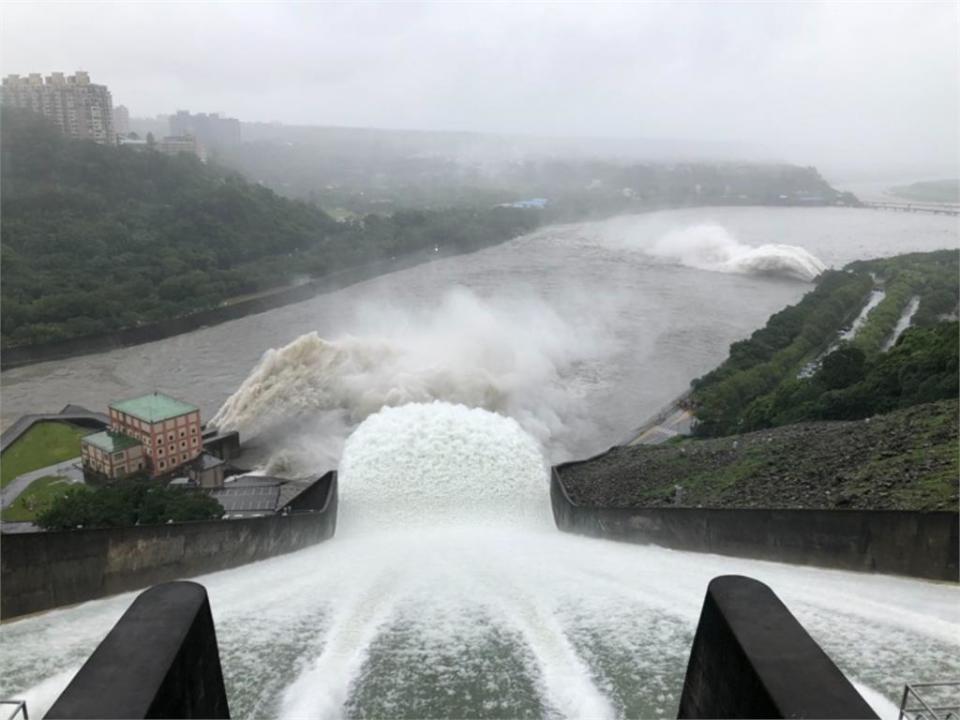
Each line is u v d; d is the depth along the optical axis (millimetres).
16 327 136000
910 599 21609
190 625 13125
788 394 72812
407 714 16641
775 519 27234
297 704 16766
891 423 44594
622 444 90312
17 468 83312
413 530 42844
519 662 18516
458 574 25531
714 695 13664
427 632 20016
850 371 68438
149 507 49938
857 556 25031
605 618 20875
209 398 114125
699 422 90125
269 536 30594
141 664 12055
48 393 115625
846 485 35375
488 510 48156
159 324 149125
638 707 16703
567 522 43000
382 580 24766
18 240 178125
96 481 78062
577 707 16703
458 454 54469
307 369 103125
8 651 19281
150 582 25406
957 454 34281
